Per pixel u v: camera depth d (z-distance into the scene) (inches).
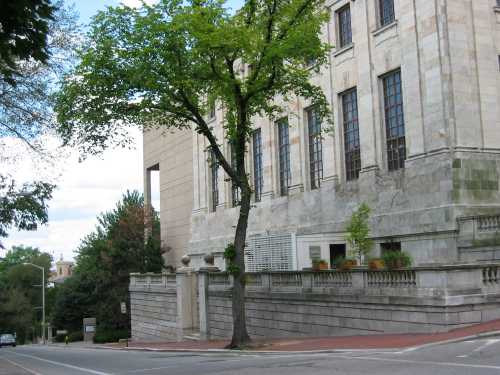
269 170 1728.6
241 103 956.6
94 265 2748.5
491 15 1189.7
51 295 4933.6
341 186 1422.2
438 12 1153.4
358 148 1406.3
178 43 887.7
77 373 685.3
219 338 1321.4
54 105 922.7
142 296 1886.1
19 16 474.3
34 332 4697.3
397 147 1283.2
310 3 965.8
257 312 1170.6
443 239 1125.1
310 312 1006.4
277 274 1104.2
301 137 1593.3
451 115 1128.2
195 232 2190.0
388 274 836.0
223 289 1304.1
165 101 960.3
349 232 1221.7
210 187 2137.1
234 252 947.3
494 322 724.7
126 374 634.2
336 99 1464.1
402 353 576.4
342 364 529.3
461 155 1121.4
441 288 738.8
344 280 928.9
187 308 1555.1
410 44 1222.9
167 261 2518.5
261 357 719.7
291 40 897.5
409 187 1214.9
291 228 1608.0
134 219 2549.2
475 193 1123.9
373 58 1339.8
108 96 939.3
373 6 1346.0
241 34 868.6
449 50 1140.5
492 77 1170.6
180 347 1200.2
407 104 1230.9
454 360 487.5
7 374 698.8
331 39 1485.0
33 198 1009.5
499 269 769.6
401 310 807.1
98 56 900.6
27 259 5364.2
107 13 905.5
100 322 2551.7
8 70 545.3
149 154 2765.7
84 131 965.2
